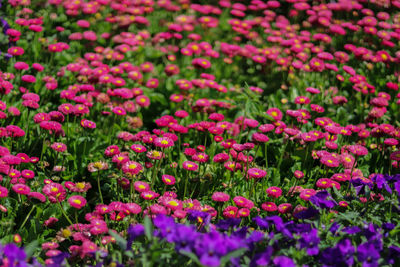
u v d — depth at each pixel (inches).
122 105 225.5
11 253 97.3
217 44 318.3
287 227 120.6
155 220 110.7
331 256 110.6
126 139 188.2
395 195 143.9
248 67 305.1
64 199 162.9
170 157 192.1
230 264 104.7
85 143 187.6
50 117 182.7
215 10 337.1
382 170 205.3
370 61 291.7
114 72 244.5
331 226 126.7
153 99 247.3
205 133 205.5
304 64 287.4
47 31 302.7
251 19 355.3
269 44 329.4
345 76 278.2
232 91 258.5
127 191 177.9
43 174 177.5
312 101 247.3
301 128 225.8
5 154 159.0
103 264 125.0
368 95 266.2
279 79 289.6
